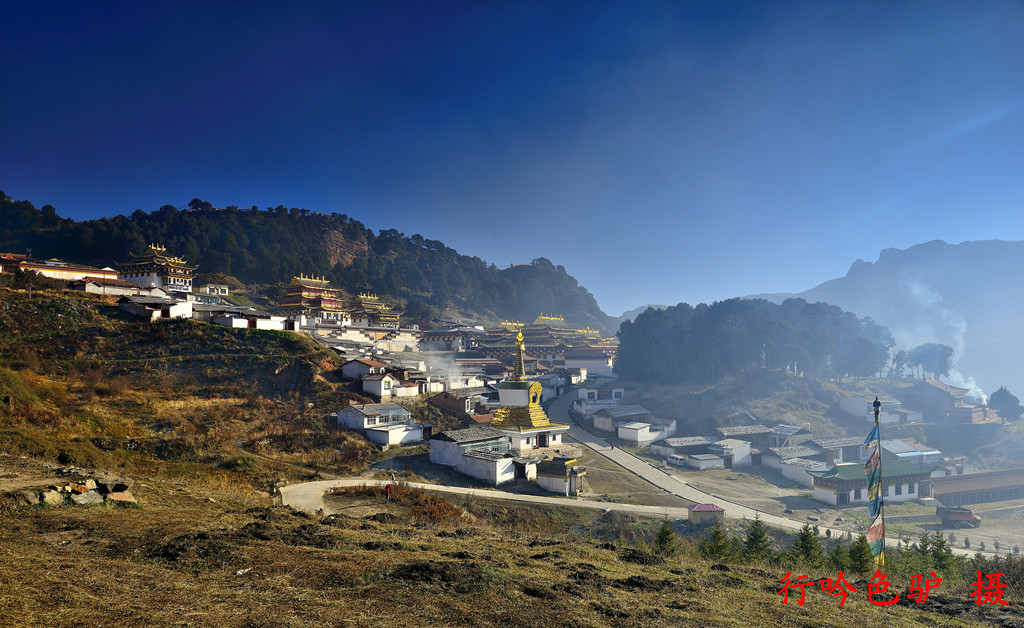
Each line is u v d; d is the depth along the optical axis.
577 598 13.21
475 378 116.25
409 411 86.88
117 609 10.06
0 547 13.07
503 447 72.38
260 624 9.93
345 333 135.62
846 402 125.50
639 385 143.88
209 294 144.62
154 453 52.53
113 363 78.25
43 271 108.88
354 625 10.29
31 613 9.46
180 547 14.07
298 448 65.19
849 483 79.00
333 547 16.22
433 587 12.69
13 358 68.44
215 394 77.12
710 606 13.79
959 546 65.88
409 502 44.19
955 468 102.38
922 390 138.00
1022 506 85.25
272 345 91.62
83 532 15.17
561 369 158.38
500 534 23.52
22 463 22.33
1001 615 15.08
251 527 16.88
